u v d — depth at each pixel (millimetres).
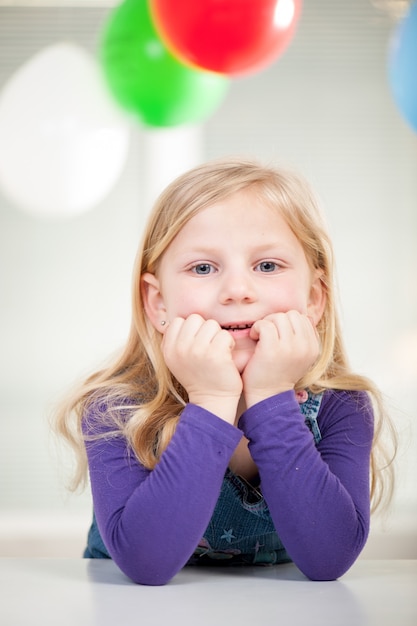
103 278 3592
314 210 1217
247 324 1095
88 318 3586
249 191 1121
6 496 3445
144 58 2469
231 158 1259
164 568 948
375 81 3643
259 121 3617
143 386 1219
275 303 1095
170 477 994
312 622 739
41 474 3453
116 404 1163
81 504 3422
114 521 1002
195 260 1101
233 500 1159
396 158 3639
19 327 3570
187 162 3592
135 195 3598
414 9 2268
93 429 1128
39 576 980
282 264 1117
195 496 987
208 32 2135
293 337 1075
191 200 1120
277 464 1026
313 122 3627
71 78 3066
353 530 1014
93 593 880
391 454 2398
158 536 957
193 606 812
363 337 3590
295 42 3629
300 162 3613
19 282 3586
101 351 3561
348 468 1125
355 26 3635
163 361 1185
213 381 1050
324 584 945
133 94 2545
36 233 3594
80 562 1090
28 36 3596
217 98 2635
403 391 3537
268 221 1111
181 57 2258
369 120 3639
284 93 3621
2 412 3510
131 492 1047
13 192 3125
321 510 1007
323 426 1179
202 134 3605
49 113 3053
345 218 3623
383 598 850
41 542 3062
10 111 3070
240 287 1074
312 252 1194
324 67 3633
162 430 1151
